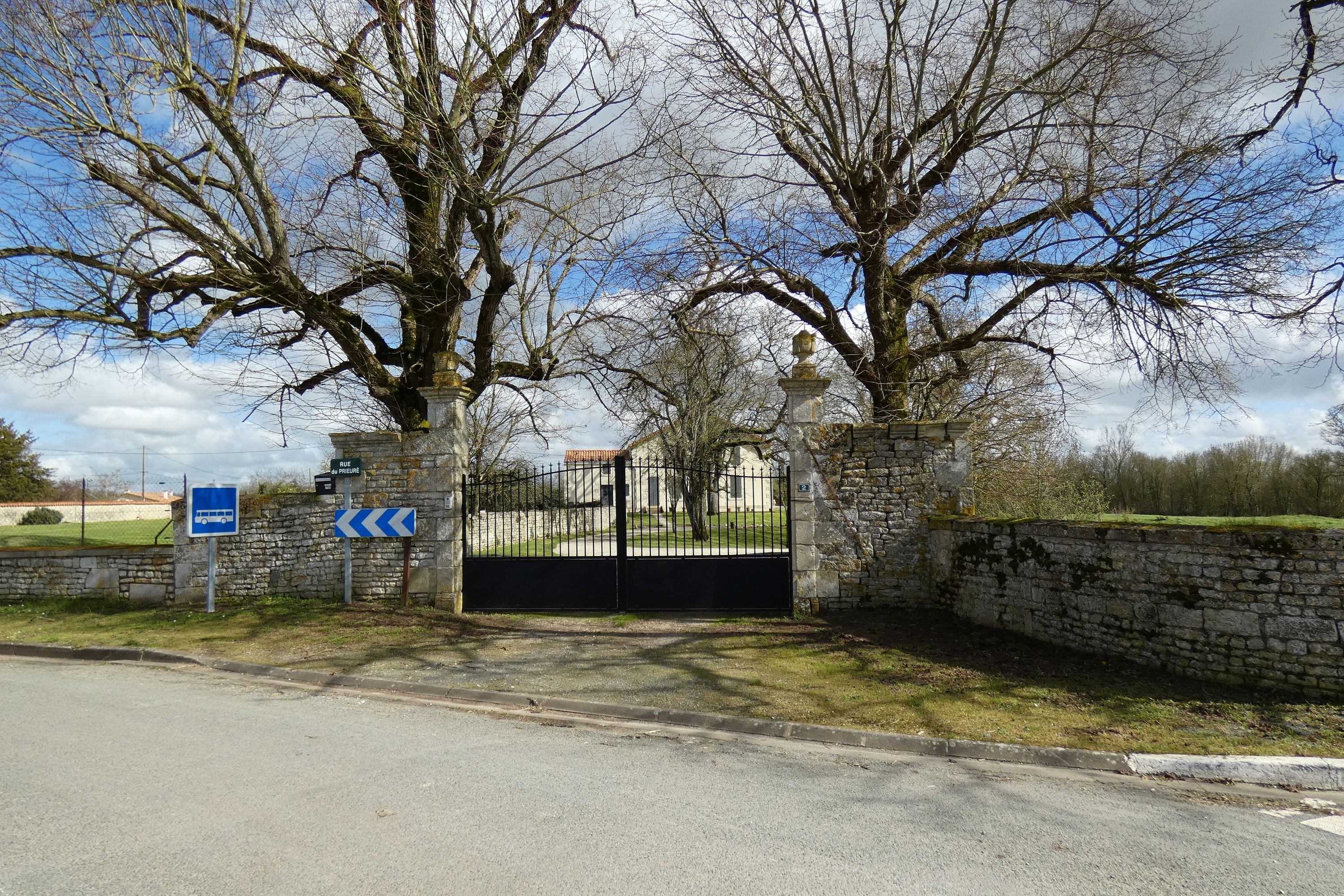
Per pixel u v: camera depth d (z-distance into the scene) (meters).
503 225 11.74
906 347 12.05
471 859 3.50
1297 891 3.43
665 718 6.54
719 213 11.52
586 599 10.77
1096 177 9.95
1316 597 6.24
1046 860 3.71
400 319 13.41
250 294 10.95
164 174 9.75
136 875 3.26
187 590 11.82
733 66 10.33
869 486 10.33
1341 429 16.33
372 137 11.20
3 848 3.53
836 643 8.84
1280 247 8.84
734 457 24.05
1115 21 9.81
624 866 3.46
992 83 10.09
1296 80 7.59
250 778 4.62
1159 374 9.59
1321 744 5.44
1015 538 8.78
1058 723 6.11
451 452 10.99
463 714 6.60
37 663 8.88
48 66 9.07
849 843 3.83
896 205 10.73
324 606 10.92
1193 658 6.89
